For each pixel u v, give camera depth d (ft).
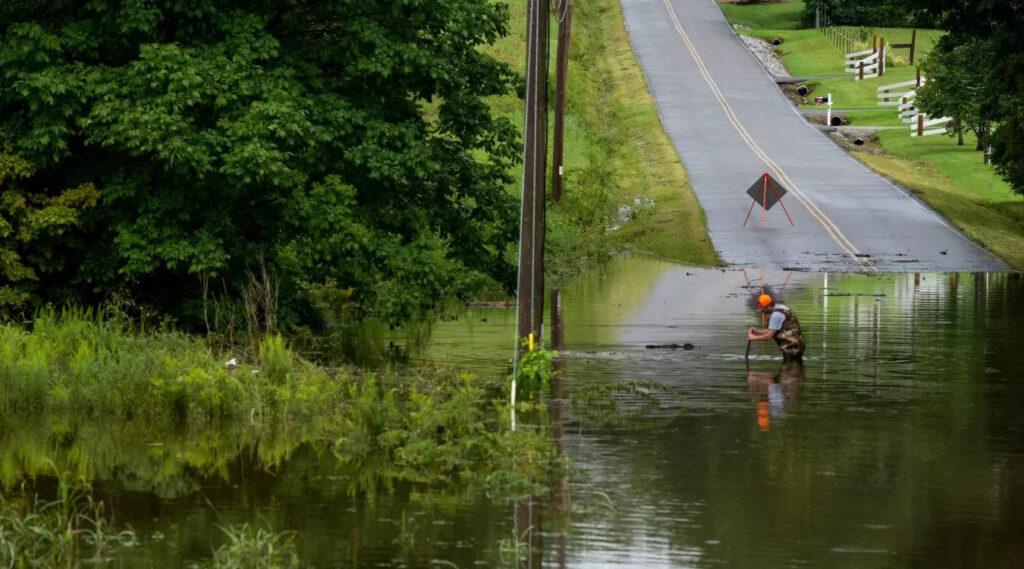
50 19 163.53
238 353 144.97
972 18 330.95
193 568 66.44
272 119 155.02
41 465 91.25
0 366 117.29
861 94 622.54
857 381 132.98
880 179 419.33
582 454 95.20
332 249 165.37
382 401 113.70
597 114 545.03
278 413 110.63
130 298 164.76
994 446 98.43
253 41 162.09
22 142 153.79
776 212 367.25
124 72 156.56
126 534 72.79
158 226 159.22
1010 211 397.60
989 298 229.66
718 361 148.66
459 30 169.99
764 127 521.24
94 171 162.71
